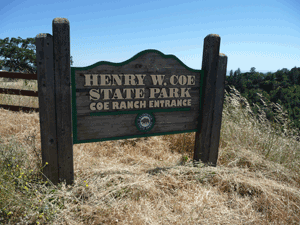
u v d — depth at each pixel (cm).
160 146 438
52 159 266
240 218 244
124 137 311
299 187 326
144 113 317
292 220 247
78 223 217
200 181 316
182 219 229
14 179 243
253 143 457
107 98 289
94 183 276
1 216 212
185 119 350
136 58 296
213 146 371
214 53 334
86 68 269
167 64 318
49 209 223
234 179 310
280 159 405
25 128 447
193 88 344
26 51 3759
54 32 238
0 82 753
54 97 251
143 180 292
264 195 281
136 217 223
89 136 288
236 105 566
